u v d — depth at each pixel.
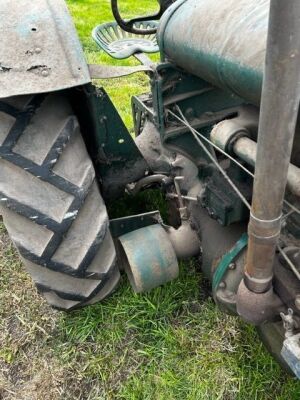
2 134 1.39
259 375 1.67
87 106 1.75
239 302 1.28
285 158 0.92
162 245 1.72
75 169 1.50
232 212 1.53
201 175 1.82
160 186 2.17
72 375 1.73
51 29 1.40
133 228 1.81
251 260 1.15
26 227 1.52
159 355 1.78
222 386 1.66
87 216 1.57
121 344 1.83
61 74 1.36
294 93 0.83
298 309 1.23
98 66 1.54
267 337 1.62
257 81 1.15
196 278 2.06
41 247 1.52
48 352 1.81
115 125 1.84
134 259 1.68
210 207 1.62
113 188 2.04
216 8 1.38
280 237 1.39
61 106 1.49
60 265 1.57
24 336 1.87
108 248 1.68
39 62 1.35
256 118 1.37
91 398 1.66
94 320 1.90
